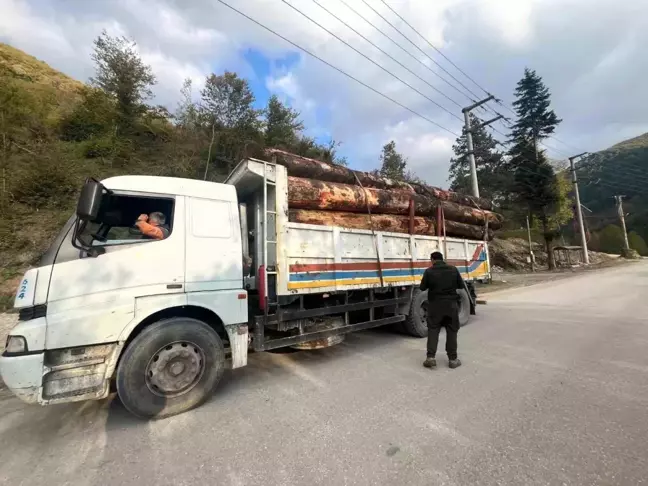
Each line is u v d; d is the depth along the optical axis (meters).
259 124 20.38
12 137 13.45
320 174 5.45
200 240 3.85
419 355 5.26
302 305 4.68
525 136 33.34
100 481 2.42
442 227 7.34
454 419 3.11
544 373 4.25
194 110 18.61
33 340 2.93
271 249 4.52
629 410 3.19
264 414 3.37
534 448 2.60
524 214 34.31
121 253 3.39
